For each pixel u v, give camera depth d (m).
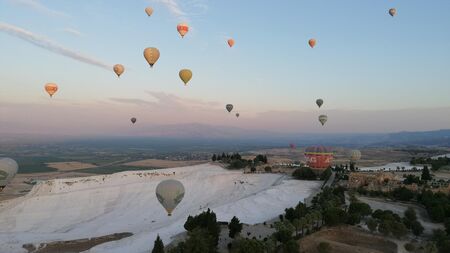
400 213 70.00
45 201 106.75
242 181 119.25
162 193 57.28
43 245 74.50
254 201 88.44
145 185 117.94
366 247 52.78
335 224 59.88
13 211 101.88
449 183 90.69
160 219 92.19
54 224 96.19
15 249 73.06
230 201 97.62
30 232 88.88
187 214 88.06
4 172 74.94
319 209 65.75
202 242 45.03
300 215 61.78
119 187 116.25
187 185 118.25
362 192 86.94
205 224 54.16
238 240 50.91
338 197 76.19
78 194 111.19
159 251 46.00
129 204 106.81
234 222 57.53
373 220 58.00
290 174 123.81
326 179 110.69
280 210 80.44
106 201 109.94
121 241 66.44
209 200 106.31
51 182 124.50
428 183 90.88
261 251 44.47
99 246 65.12
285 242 49.78
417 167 132.12
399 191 81.81
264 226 65.69
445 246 47.97
